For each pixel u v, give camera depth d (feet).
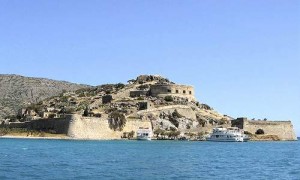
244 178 231.71
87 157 350.02
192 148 524.93
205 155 406.41
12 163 284.61
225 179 225.35
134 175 230.68
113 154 388.78
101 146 522.88
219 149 520.83
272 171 269.44
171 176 229.86
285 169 282.36
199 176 233.76
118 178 218.38
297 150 522.47
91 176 224.74
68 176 222.69
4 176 217.36
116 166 277.23
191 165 296.71
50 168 258.78
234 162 333.42
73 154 381.19
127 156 367.45
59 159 325.21
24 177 215.31
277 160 360.07
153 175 232.12
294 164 321.52
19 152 390.63
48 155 362.94
